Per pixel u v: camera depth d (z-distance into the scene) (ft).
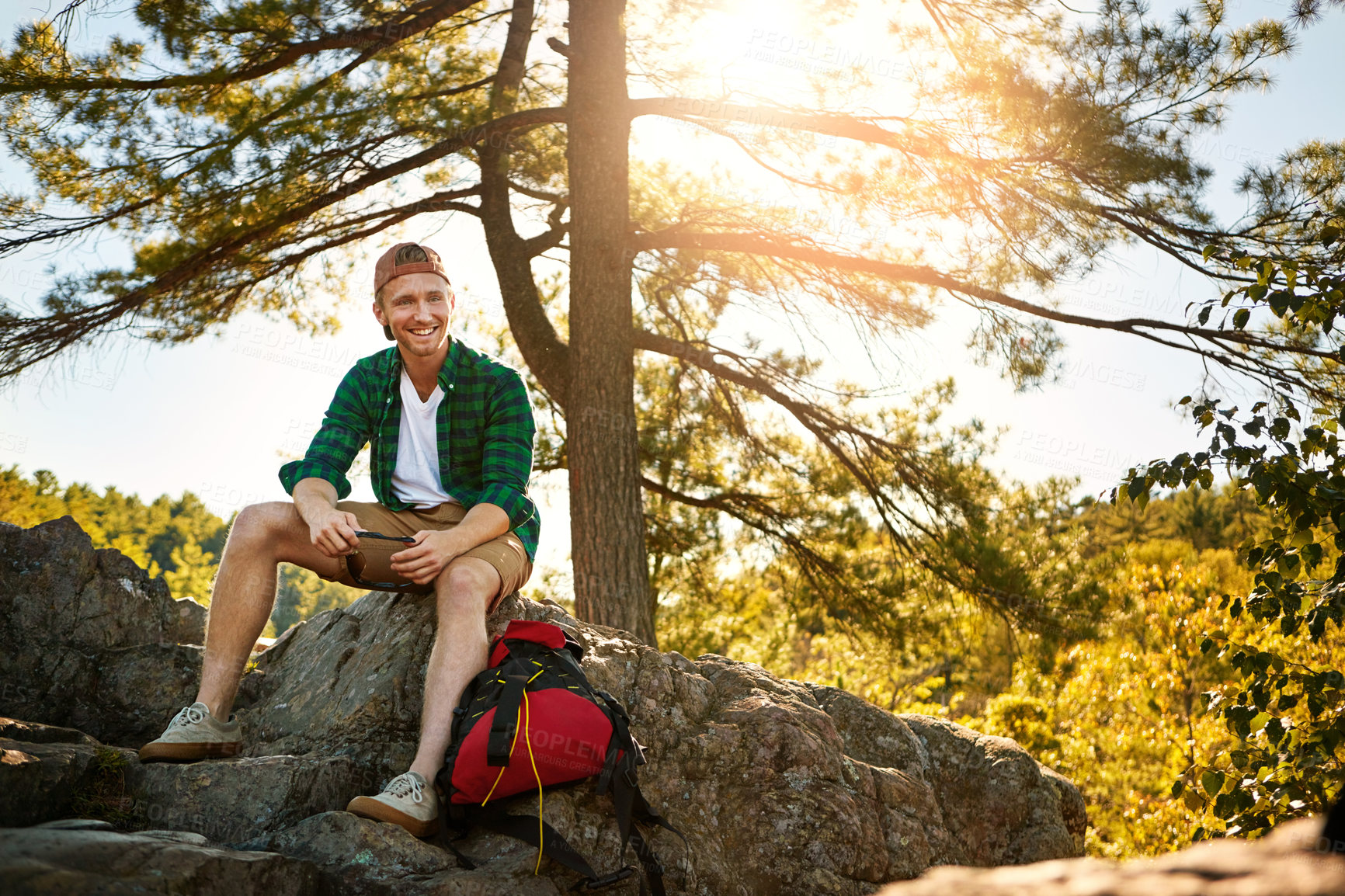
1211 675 35.17
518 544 9.62
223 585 8.96
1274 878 2.28
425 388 10.17
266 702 10.77
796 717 10.65
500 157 26.07
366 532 8.75
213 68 23.24
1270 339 20.79
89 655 10.77
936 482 27.35
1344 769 10.92
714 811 9.64
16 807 7.29
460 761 7.76
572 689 8.17
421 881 7.22
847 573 29.68
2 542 10.82
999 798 12.64
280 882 6.82
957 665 47.96
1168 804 32.68
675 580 34.88
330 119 21.76
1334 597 11.12
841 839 9.77
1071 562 26.37
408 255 9.94
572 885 8.02
